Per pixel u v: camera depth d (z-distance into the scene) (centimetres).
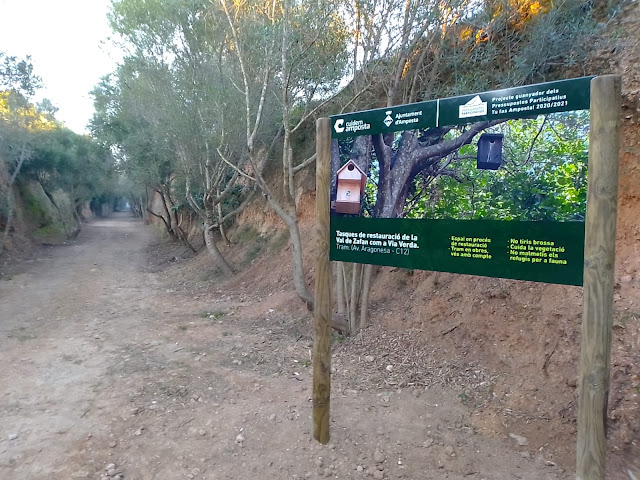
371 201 335
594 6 593
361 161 338
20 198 2325
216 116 996
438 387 446
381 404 420
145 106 1282
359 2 612
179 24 1025
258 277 1049
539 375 412
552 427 360
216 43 951
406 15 579
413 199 313
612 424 345
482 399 416
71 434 372
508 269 268
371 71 661
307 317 716
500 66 628
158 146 1349
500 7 593
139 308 889
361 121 335
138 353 584
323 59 734
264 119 996
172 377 493
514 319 471
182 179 1579
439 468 326
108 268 1522
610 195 219
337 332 615
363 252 337
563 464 326
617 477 306
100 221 5331
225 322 750
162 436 369
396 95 639
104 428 381
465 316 521
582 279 238
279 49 692
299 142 1258
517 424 374
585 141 236
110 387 470
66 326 738
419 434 369
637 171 470
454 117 285
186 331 696
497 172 273
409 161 315
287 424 383
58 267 1514
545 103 246
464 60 615
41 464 330
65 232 2653
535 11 591
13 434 371
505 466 327
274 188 1320
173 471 323
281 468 328
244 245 1353
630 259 446
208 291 1073
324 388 349
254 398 437
